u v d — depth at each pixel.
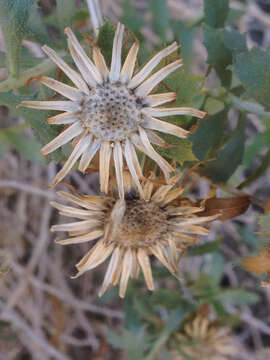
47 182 0.21
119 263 0.10
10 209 0.21
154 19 0.15
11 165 0.21
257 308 0.22
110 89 0.08
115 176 0.09
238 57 0.10
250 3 0.19
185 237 0.10
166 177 0.08
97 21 0.11
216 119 0.10
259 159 0.20
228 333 0.16
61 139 0.08
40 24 0.11
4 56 0.10
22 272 0.21
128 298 0.15
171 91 0.08
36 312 0.21
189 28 0.15
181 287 0.15
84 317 0.22
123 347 0.15
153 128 0.08
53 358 0.21
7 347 0.21
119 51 0.08
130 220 0.09
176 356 0.16
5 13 0.09
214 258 0.16
